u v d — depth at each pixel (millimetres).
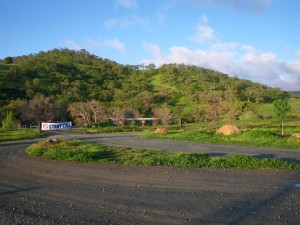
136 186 9328
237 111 47250
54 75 124438
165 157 14469
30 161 14711
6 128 57344
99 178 10578
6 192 8812
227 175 10914
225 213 6727
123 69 168250
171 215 6625
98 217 6543
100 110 75625
